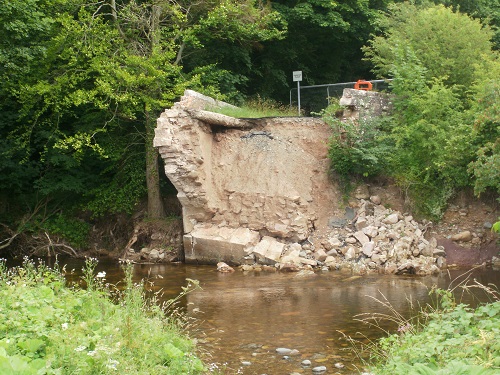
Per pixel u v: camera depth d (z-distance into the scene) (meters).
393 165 17.94
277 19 23.03
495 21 27.47
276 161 18.22
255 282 14.46
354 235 16.84
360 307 11.30
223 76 23.30
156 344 7.08
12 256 20.80
